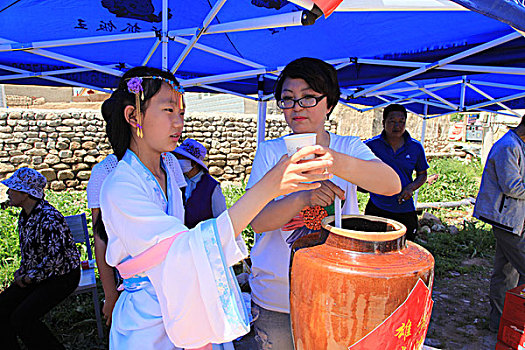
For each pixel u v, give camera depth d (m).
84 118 9.69
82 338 3.57
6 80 4.34
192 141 3.00
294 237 1.67
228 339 1.05
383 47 3.52
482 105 6.00
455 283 5.13
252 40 3.47
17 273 2.95
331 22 3.00
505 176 3.30
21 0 2.55
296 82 1.48
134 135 1.29
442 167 12.90
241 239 1.06
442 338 3.76
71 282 2.99
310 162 0.97
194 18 3.10
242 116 11.16
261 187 1.02
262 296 1.75
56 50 3.67
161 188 1.34
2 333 2.85
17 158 9.15
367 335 1.02
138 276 1.26
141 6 2.82
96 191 2.39
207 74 5.02
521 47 2.86
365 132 13.08
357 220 1.41
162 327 1.23
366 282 1.00
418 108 8.11
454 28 2.89
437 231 7.33
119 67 4.31
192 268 1.02
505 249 3.55
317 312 1.08
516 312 2.18
